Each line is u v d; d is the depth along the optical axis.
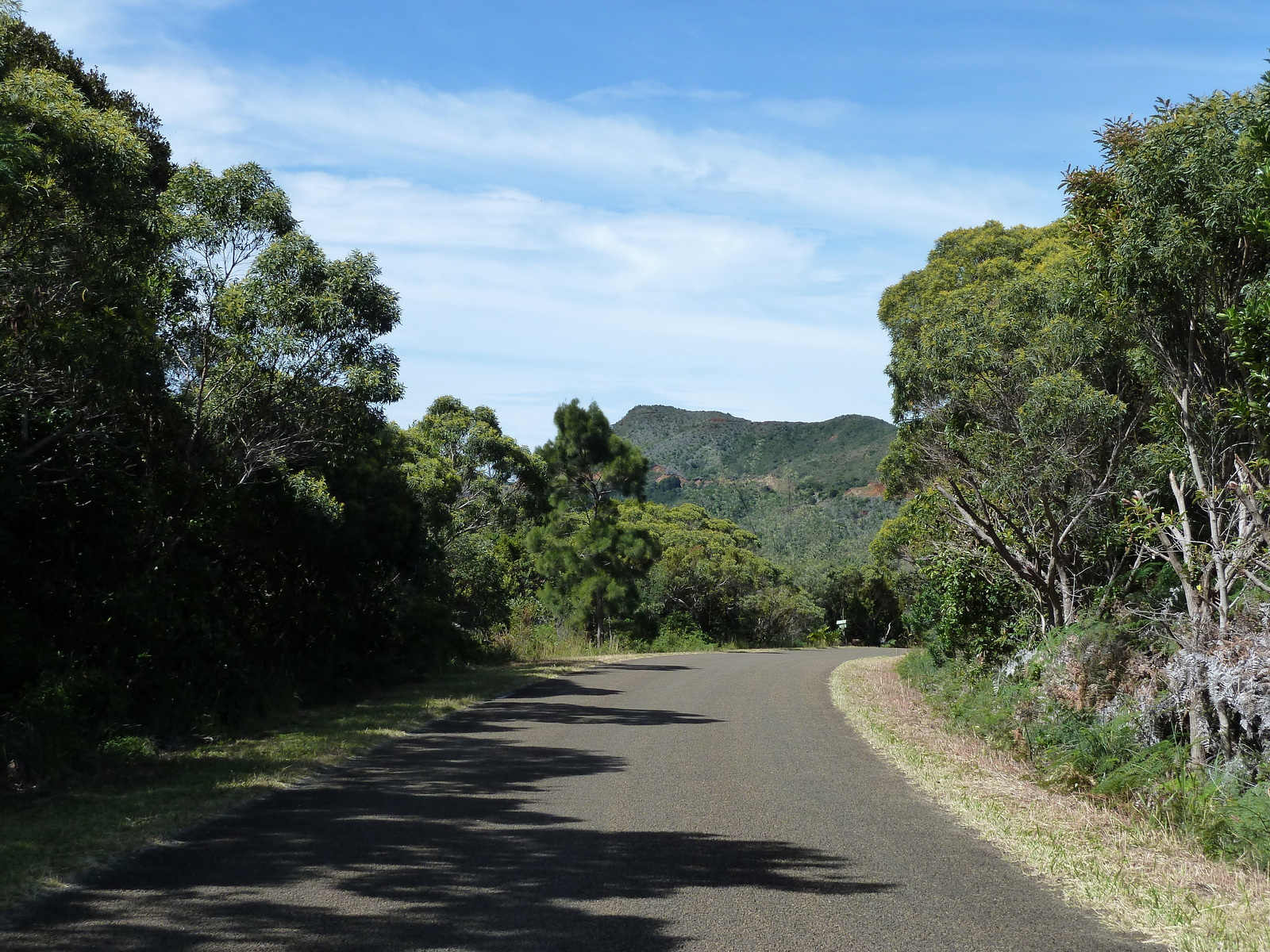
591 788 9.77
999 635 17.91
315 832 7.66
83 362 11.78
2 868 6.38
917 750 12.39
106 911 5.64
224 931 5.32
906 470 20.52
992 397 14.38
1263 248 8.79
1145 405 13.64
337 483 20.95
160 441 15.28
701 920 5.71
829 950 5.27
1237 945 5.36
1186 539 10.17
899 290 25.14
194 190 16.47
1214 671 9.03
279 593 18.30
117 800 8.73
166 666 13.64
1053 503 14.34
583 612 42.62
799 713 16.91
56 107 11.74
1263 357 7.70
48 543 12.76
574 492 43.66
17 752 9.53
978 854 7.37
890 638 71.50
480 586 31.86
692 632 54.50
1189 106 9.34
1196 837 7.77
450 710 16.58
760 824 8.27
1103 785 9.48
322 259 16.94
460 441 37.16
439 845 7.33
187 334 16.20
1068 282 11.90
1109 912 6.00
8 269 11.00
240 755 11.42
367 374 16.64
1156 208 9.37
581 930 5.50
